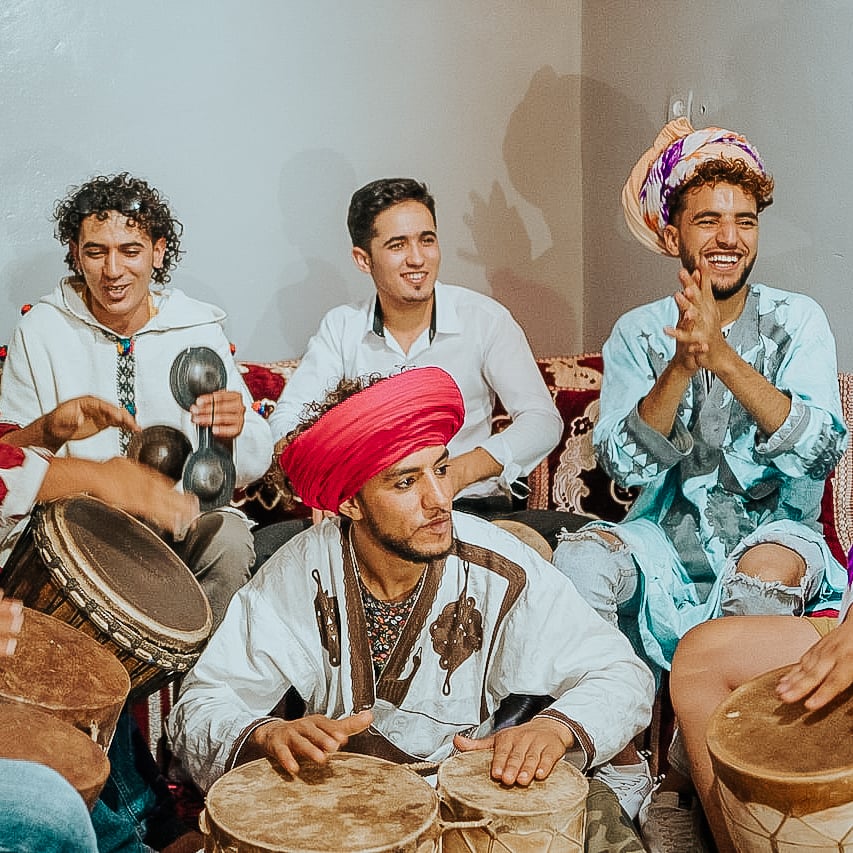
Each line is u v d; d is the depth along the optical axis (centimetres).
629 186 260
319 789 158
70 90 289
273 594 194
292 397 277
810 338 238
